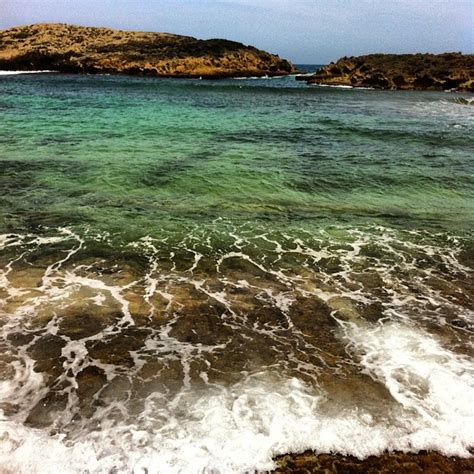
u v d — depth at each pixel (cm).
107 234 791
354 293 621
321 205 999
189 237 796
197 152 1412
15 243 733
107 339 495
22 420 379
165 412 394
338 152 1507
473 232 864
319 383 436
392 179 1199
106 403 403
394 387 432
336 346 499
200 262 700
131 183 1078
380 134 1886
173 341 499
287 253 745
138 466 342
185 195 1024
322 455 358
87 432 370
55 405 398
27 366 445
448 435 379
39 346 477
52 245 733
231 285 633
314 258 730
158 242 768
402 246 788
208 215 913
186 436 369
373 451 362
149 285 622
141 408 398
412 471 347
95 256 702
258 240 795
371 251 763
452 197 1085
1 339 484
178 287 620
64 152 1341
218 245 767
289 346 497
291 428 380
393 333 526
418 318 562
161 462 346
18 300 562
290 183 1127
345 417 394
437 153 1545
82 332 505
